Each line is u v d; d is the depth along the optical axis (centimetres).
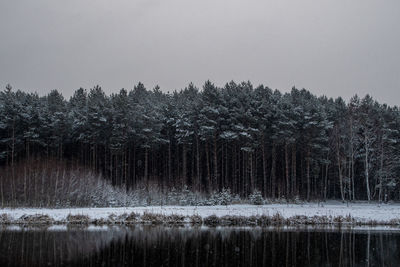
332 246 2744
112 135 6456
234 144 6456
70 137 6956
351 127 6444
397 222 3975
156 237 2981
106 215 3894
